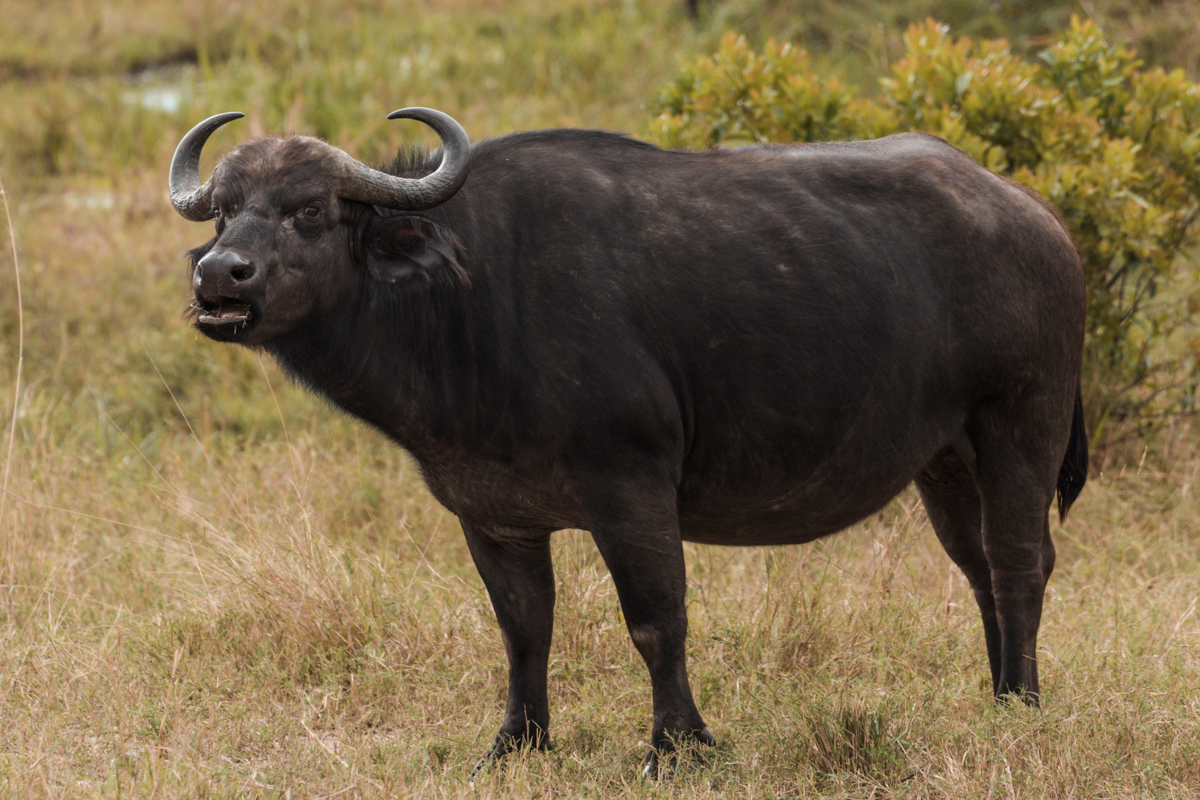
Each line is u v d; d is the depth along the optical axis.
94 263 34.59
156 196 40.28
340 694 16.53
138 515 23.06
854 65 44.94
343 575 19.05
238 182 12.80
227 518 21.31
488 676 17.27
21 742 14.71
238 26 59.25
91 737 15.45
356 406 13.98
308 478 22.70
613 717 15.97
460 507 14.64
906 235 14.85
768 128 25.17
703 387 14.09
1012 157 24.83
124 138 46.25
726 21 49.41
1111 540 22.16
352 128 44.00
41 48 60.31
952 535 17.11
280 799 13.53
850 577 19.59
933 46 25.56
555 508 14.19
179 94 51.62
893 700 15.37
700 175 14.68
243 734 15.52
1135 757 14.03
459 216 13.72
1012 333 15.15
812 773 13.79
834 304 14.27
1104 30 42.84
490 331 13.53
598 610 18.16
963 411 15.40
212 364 30.41
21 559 20.23
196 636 18.17
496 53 49.69
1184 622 18.39
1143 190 24.73
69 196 42.22
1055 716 14.70
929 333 14.74
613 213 14.04
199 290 12.20
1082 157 24.14
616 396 13.45
